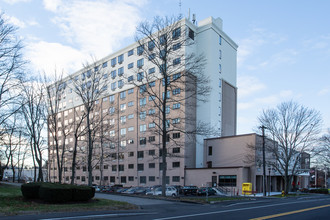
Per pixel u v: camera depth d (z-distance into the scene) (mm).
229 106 58969
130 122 61531
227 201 25891
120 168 63000
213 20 56875
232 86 60781
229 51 61031
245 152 47156
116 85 65812
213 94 53938
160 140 54562
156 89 53594
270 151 45125
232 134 58906
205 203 22453
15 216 12570
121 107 64125
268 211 16391
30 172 110438
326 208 18375
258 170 46438
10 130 26734
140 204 19734
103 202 17875
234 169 44438
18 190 24844
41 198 17234
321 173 94375
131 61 62562
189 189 36031
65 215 13172
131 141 60875
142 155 57938
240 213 15219
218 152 51094
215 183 43250
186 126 47500
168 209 17406
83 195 17547
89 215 13305
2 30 20688
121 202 18531
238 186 43438
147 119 57438
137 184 58094
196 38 56625
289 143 44594
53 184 18281
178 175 50875
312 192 53344
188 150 51000
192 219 12711
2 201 15969
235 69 62594
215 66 55625
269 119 44656
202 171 48031
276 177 54625
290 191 51156
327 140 55250
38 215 13023
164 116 27516
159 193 35938
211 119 52406
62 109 79750
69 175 77875
